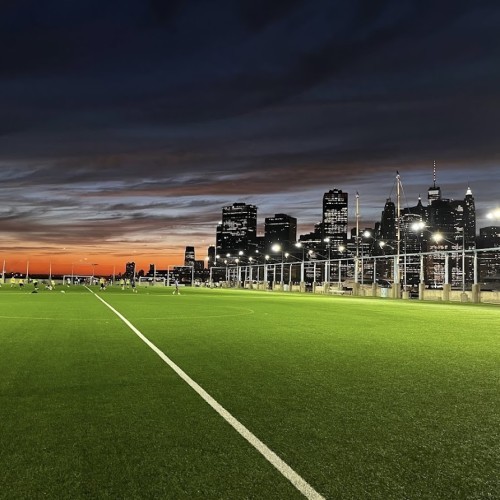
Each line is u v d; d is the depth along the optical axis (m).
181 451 5.43
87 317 23.42
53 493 4.45
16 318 22.61
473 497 4.42
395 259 71.75
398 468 5.02
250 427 6.28
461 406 7.41
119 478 4.75
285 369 10.30
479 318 27.36
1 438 5.84
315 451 5.46
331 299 57.47
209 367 10.45
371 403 7.54
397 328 20.27
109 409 7.07
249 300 47.44
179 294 65.25
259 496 4.39
